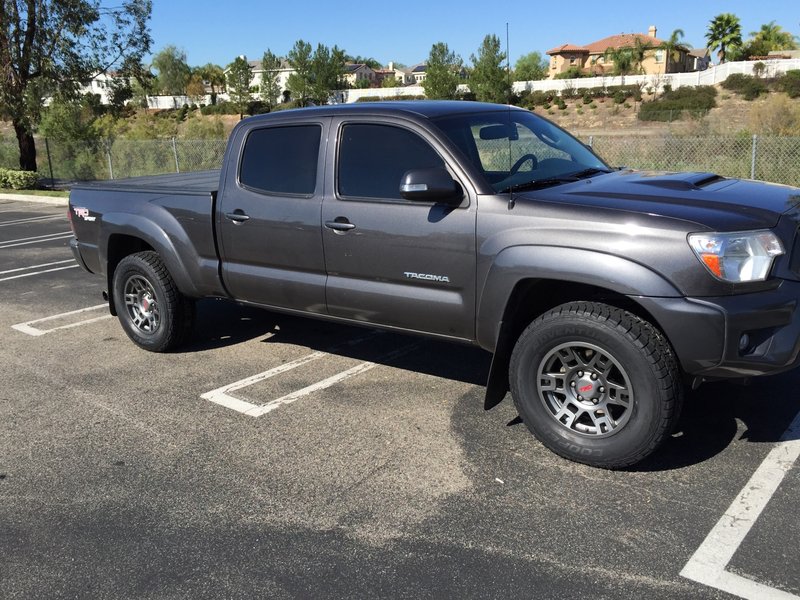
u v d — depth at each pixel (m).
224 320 6.78
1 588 2.97
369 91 83.19
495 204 3.80
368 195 4.30
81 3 22.11
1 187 22.67
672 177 4.09
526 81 64.94
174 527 3.36
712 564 2.88
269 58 89.56
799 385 4.54
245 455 4.04
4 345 6.35
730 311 3.23
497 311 3.79
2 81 22.45
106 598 2.88
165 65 108.25
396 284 4.26
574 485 3.54
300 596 2.83
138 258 5.69
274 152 4.79
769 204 3.55
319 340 6.03
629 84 59.59
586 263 3.45
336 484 3.67
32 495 3.71
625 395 3.54
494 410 4.47
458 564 2.98
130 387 5.17
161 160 22.30
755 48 80.94
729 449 3.79
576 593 2.76
